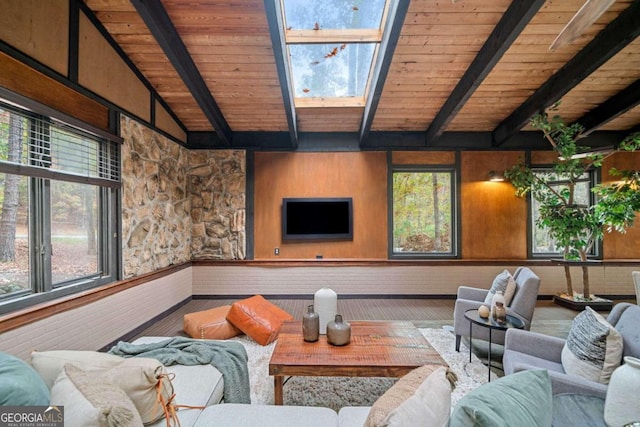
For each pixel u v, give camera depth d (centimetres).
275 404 190
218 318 332
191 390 158
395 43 302
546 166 500
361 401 216
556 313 420
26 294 232
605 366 161
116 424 87
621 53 329
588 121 443
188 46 326
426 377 102
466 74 362
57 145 255
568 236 430
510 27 281
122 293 322
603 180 495
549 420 94
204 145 497
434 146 500
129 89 340
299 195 504
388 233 503
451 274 493
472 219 503
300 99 429
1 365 105
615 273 486
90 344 277
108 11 283
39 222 242
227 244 496
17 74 214
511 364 195
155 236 395
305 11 307
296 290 491
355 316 411
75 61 264
